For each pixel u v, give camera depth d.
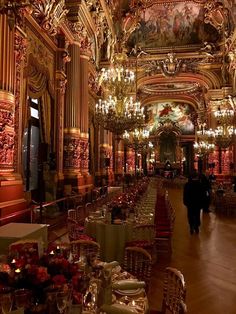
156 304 4.30
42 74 10.27
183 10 20.94
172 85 30.69
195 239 8.33
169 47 22.31
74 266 2.28
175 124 41.25
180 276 2.62
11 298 1.85
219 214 13.05
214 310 4.12
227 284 5.05
